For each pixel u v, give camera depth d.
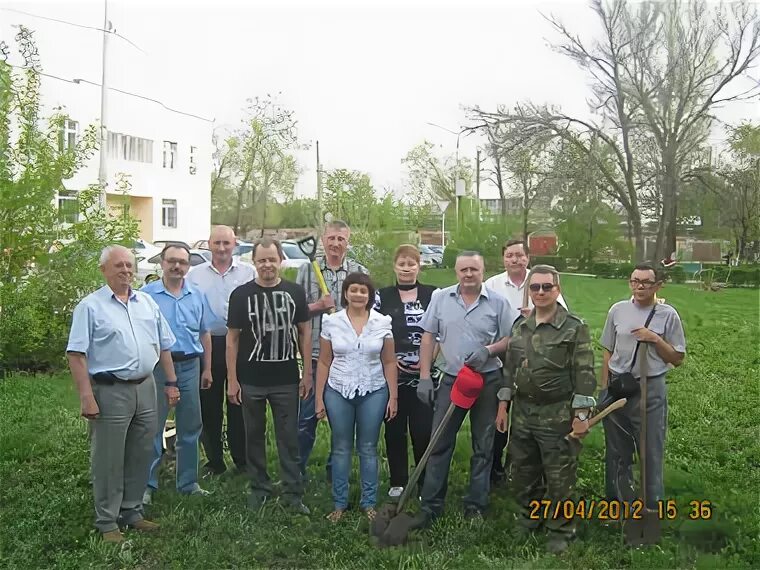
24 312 9.34
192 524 4.86
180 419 5.39
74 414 7.55
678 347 4.74
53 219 9.65
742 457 6.33
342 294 5.10
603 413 4.47
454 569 4.24
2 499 5.31
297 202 35.25
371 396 4.98
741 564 4.32
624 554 4.41
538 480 4.74
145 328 4.74
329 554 4.47
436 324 4.99
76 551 4.46
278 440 5.12
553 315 4.55
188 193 35.53
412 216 11.89
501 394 4.73
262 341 5.02
